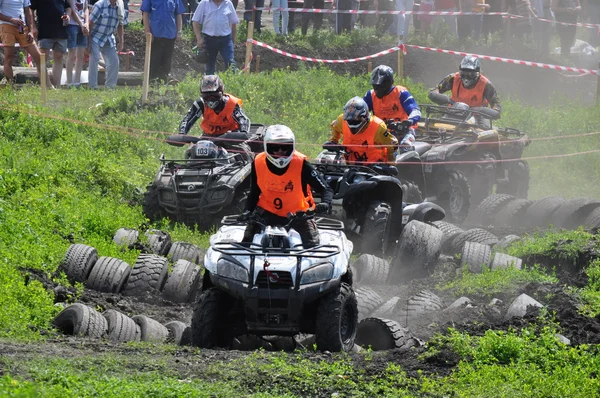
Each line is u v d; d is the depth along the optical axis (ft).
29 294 115.14
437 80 335.88
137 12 378.94
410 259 139.85
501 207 187.52
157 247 149.38
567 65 349.20
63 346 96.27
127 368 87.40
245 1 328.29
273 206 108.78
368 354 98.07
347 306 107.34
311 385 86.02
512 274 132.87
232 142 174.50
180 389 79.20
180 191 165.17
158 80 272.10
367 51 341.41
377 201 152.15
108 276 129.90
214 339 105.09
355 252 153.89
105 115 231.30
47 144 203.10
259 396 81.10
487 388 86.74
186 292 131.64
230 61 270.46
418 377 91.15
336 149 156.56
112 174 189.67
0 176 168.35
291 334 105.09
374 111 176.65
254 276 103.24
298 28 362.12
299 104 263.29
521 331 104.94
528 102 324.19
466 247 143.64
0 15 238.27
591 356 98.27
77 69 262.47
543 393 86.02
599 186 243.40
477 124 203.72
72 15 253.85
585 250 146.00
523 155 257.75
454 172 190.08
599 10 371.56
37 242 141.08
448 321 115.34
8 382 73.20
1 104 215.51
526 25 351.05
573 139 265.95
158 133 222.07
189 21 327.88
